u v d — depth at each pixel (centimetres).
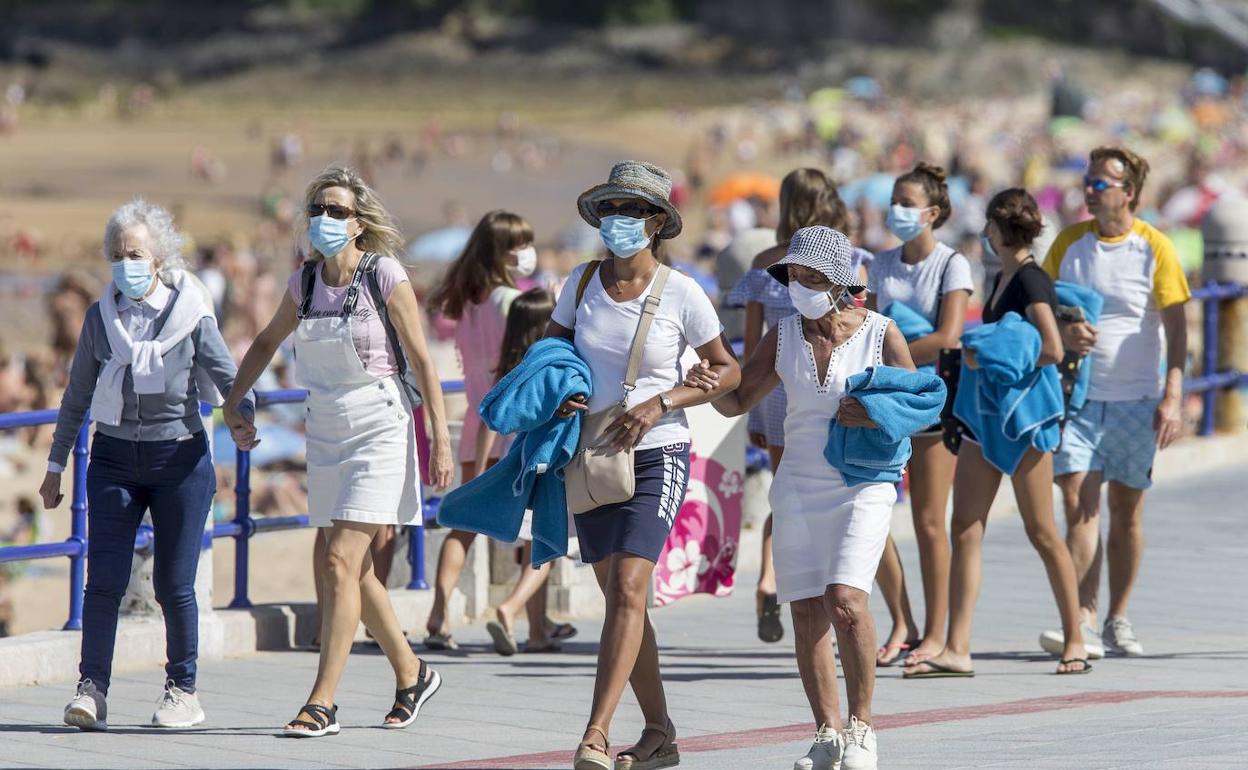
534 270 3412
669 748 2269
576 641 3472
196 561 2567
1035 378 2923
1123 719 2495
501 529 2269
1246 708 2564
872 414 2173
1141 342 3212
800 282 2225
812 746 2220
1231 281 5388
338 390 2461
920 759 2217
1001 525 4638
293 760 2309
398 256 2522
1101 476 3238
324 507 2495
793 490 2253
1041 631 3466
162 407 2502
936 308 2995
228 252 13238
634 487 2202
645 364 2208
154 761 2297
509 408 2183
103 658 2538
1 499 7800
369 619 2578
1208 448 5350
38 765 2264
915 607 3688
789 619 3684
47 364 9556
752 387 2289
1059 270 3281
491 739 2503
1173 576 3984
